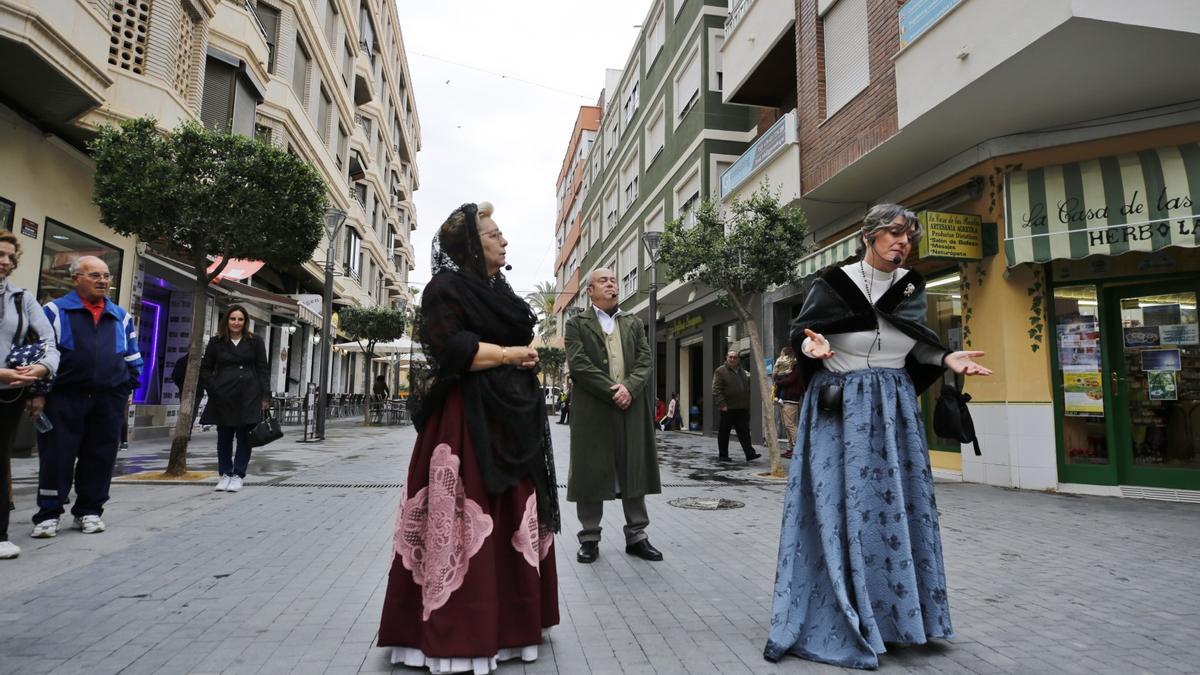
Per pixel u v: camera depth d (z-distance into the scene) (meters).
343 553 4.41
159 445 12.29
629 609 3.38
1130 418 7.74
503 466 2.66
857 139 9.78
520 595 2.66
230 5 14.57
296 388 25.88
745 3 14.12
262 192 7.59
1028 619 3.21
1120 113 7.80
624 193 26.97
